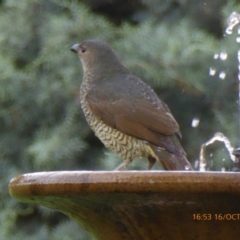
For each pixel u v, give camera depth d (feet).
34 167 44.01
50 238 43.70
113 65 32.81
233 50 43.34
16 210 44.29
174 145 28.17
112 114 30.01
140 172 20.45
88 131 43.65
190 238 21.74
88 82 32.40
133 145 29.37
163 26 44.16
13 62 44.86
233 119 43.78
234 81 43.75
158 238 21.95
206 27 46.34
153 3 46.85
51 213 44.47
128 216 21.85
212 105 44.60
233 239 21.71
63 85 43.75
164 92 45.01
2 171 44.68
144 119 29.09
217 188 20.22
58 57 43.78
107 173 20.61
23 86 44.21
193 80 43.47
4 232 43.75
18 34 45.06
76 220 23.36
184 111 45.27
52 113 44.52
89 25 44.06
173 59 43.16
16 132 45.34
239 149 24.91
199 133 44.91
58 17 44.24
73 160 43.62
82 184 20.71
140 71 42.93
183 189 20.24
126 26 44.24
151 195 20.65
